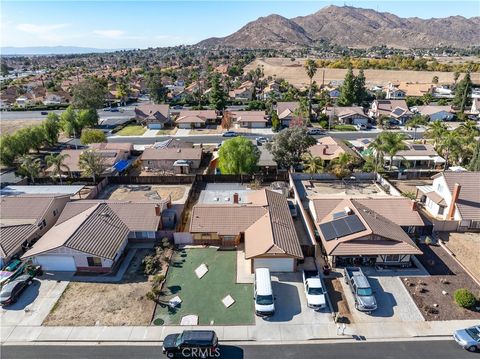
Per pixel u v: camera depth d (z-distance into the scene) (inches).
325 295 1285.7
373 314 1194.0
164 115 4084.6
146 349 1071.0
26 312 1219.2
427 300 1254.9
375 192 2197.3
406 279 1362.0
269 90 5989.2
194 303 1254.9
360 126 3907.5
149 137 3659.0
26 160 2367.1
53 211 1840.6
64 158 2546.8
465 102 4463.6
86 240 1457.9
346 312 1205.7
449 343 1081.4
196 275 1406.3
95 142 3198.8
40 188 2187.5
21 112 5123.0
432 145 2942.9
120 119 4505.4
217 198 2058.3
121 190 2322.8
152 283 1360.7
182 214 1900.8
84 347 1080.8
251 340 1096.8
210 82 6658.5
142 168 2765.7
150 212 1697.8
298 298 1272.1
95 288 1338.6
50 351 1067.3
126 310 1223.5
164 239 1574.8
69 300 1277.1
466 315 1185.4
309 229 1652.3
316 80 7731.3
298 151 2477.9
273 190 2041.1
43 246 1459.2
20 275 1407.5
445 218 1844.2
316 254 1517.0
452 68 7431.1
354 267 1392.7
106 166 2573.8
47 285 1359.5
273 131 3806.6
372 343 1082.7
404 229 1688.0
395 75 7642.7
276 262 1401.3
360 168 2632.9
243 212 1679.4
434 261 1477.6
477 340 1040.2
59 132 3846.0
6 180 2544.3
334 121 4097.0
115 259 1477.6
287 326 1149.1
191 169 2741.1
